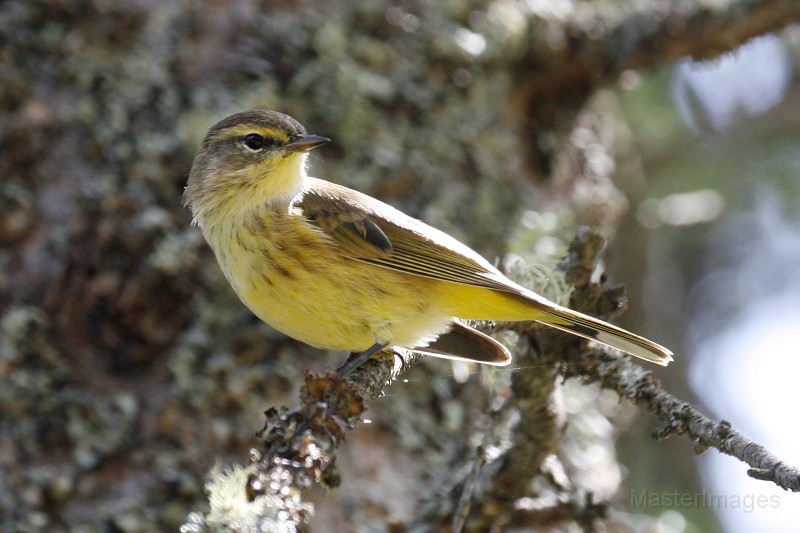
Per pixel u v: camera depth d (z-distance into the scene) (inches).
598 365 318.7
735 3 463.2
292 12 454.3
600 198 511.2
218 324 397.4
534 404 325.1
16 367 386.0
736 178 668.7
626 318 593.6
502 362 355.3
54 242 405.7
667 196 665.6
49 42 435.2
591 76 495.2
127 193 411.2
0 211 409.7
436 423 401.4
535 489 368.8
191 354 390.9
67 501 367.2
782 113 649.6
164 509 365.4
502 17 476.4
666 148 650.2
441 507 357.1
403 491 379.9
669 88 656.4
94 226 407.2
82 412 382.0
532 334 339.0
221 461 374.0
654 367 647.8
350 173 433.4
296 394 389.7
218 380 386.9
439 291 358.6
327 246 355.6
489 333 380.8
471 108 466.6
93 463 374.0
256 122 378.6
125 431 379.9
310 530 360.5
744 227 687.1
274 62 442.9
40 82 430.6
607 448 439.2
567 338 327.3
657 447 596.4
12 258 404.8
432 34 464.1
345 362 365.4
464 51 464.1
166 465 372.8
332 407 285.3
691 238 697.6
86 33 438.0
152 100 429.1
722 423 277.1
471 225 442.9
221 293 402.3
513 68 487.2
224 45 443.5
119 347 395.5
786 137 660.1
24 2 439.8
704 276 696.4
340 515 367.9
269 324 368.8
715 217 615.5
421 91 455.5
